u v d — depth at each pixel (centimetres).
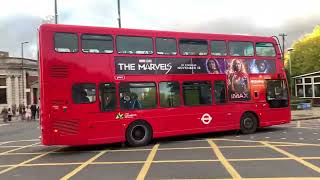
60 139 1667
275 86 2233
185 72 1947
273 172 1101
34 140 2334
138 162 1363
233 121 2081
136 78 1825
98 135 1731
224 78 2058
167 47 1909
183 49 1948
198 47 1992
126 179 1083
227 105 2062
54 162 1450
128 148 1756
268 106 2200
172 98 1905
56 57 1680
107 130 1752
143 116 1828
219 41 2059
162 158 1426
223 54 2066
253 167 1184
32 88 7756
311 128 2409
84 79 1717
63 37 1698
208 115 1997
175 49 1927
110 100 1766
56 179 1121
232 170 1146
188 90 1950
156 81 1867
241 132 2152
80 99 1708
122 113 1786
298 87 5591
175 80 1916
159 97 1872
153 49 1872
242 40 2133
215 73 2033
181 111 1922
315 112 4044
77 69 1708
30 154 1706
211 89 2016
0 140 2439
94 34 1753
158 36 1889
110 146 1858
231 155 1427
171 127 1892
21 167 1360
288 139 1850
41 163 1438
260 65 2186
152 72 1862
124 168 1257
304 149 1521
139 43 1845
